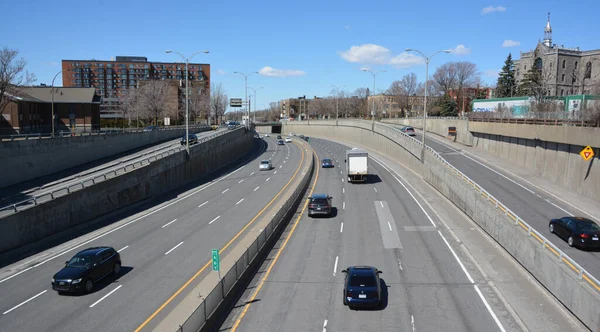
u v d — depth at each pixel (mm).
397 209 36719
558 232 26688
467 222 32281
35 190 36250
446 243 27312
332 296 19312
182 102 147750
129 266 23531
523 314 17453
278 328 16266
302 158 76312
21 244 26266
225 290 17938
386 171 57531
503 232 26016
